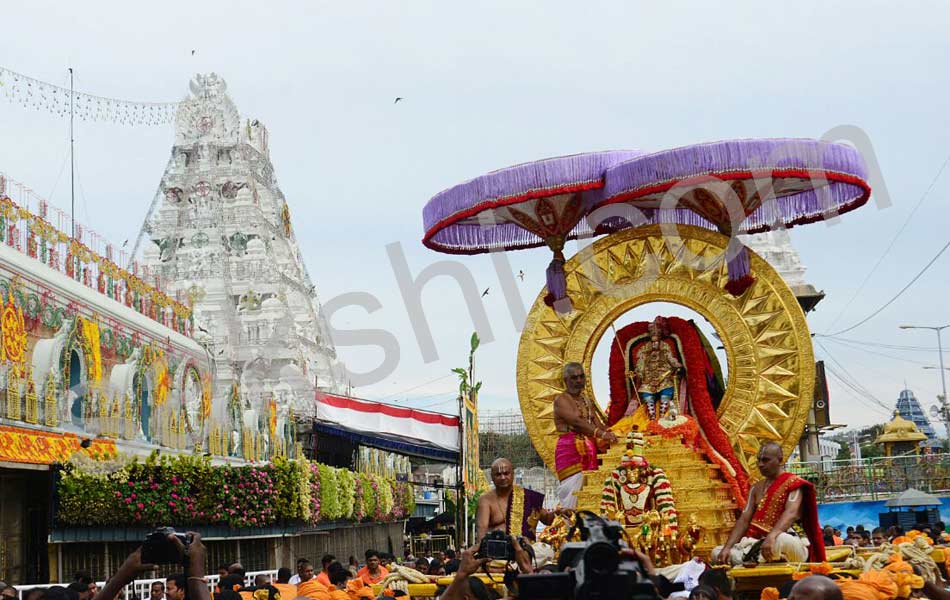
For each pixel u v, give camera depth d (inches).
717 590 316.2
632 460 406.3
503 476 409.1
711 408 451.8
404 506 1973.4
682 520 413.1
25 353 847.1
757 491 394.0
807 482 384.5
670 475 423.5
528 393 481.4
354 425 1473.9
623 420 463.5
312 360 2154.3
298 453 1359.5
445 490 2341.3
